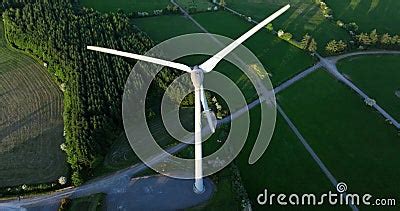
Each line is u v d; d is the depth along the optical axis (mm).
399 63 106500
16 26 104000
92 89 87125
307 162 79125
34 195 70688
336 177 76562
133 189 72062
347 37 114375
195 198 70688
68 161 75062
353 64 105312
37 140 80250
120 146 79812
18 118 84438
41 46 98188
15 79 93625
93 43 100812
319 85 98188
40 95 90125
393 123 88812
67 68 91750
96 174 74438
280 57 105938
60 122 84250
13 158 76688
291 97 94188
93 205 69000
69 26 104438
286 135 84375
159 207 69250
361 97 95188
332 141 83938
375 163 79625
